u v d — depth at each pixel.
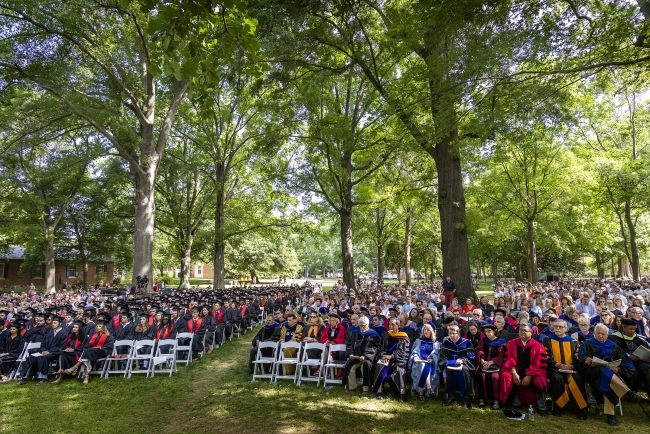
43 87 17.41
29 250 34.19
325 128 17.92
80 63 20.11
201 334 11.16
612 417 6.01
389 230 36.97
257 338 9.56
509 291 20.02
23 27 17.67
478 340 7.72
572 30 7.22
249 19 4.18
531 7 7.02
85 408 7.10
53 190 31.52
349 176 21.66
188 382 8.59
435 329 9.12
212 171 30.06
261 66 4.55
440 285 23.38
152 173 21.22
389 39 11.16
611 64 6.83
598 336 6.47
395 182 22.23
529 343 6.66
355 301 14.58
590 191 24.58
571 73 7.54
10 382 8.98
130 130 18.72
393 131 14.62
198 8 3.87
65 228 34.94
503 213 27.42
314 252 89.56
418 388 7.17
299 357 8.45
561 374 6.49
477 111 8.92
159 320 10.86
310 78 15.59
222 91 28.48
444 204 13.36
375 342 7.95
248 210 30.14
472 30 7.76
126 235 37.56
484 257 42.62
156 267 48.69
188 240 31.56
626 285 20.39
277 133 19.62
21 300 19.08
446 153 13.37
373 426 6.01
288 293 23.12
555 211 26.39
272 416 6.49
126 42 19.31
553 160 23.33
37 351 9.45
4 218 29.47
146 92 22.02
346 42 13.00
